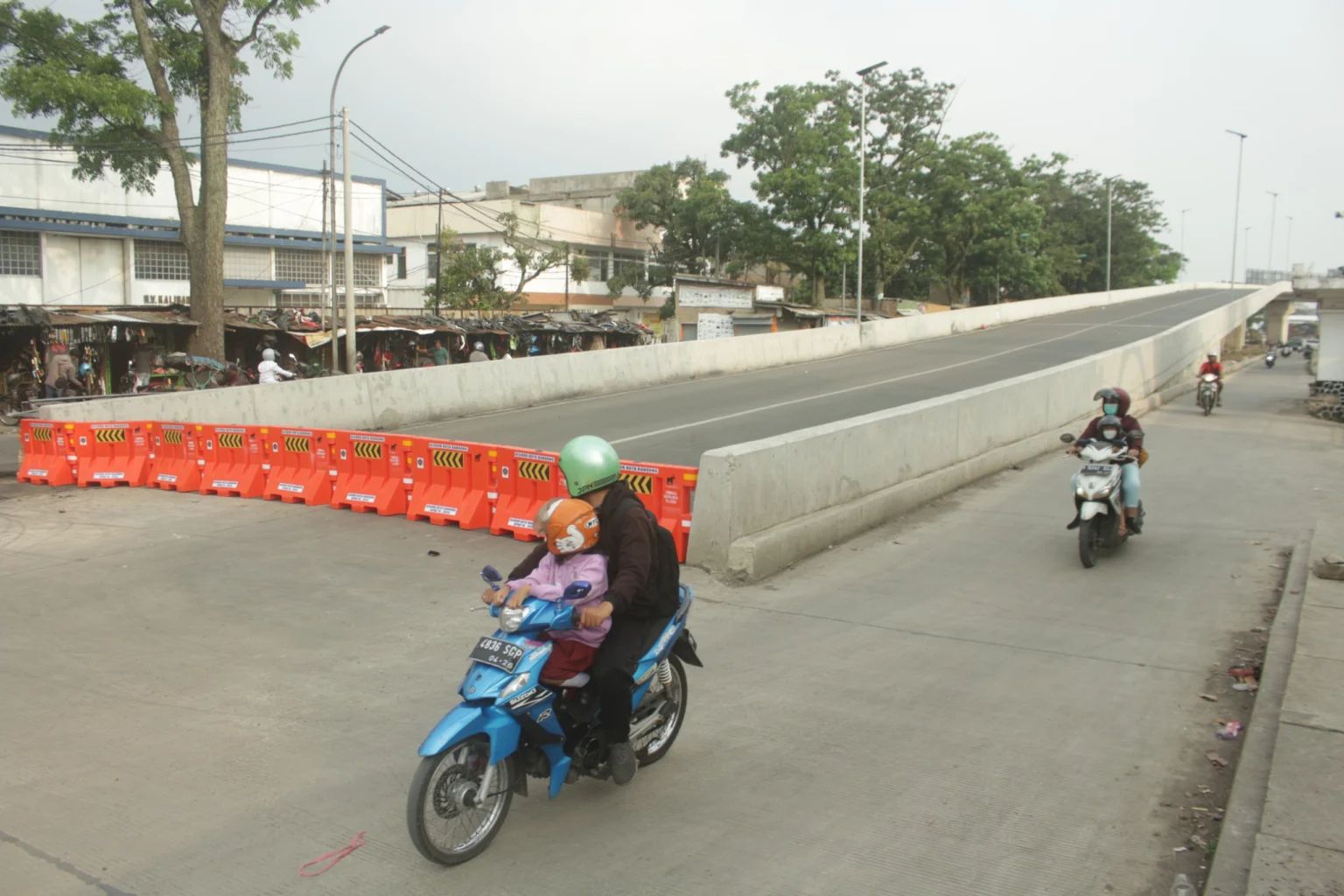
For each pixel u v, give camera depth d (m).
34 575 9.13
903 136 66.75
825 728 5.45
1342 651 6.03
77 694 6.10
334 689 6.14
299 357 30.53
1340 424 20.58
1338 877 3.63
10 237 30.38
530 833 4.34
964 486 12.65
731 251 61.03
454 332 33.34
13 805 4.63
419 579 8.76
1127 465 9.24
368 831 4.36
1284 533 10.12
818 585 8.38
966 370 29.69
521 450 10.48
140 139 25.73
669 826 4.39
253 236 37.53
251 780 4.88
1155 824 4.34
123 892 3.89
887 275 65.62
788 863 4.06
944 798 4.61
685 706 5.25
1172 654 6.62
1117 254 90.12
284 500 12.60
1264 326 81.44
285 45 26.25
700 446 16.44
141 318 25.33
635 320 57.47
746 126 58.38
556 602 4.15
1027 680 6.17
